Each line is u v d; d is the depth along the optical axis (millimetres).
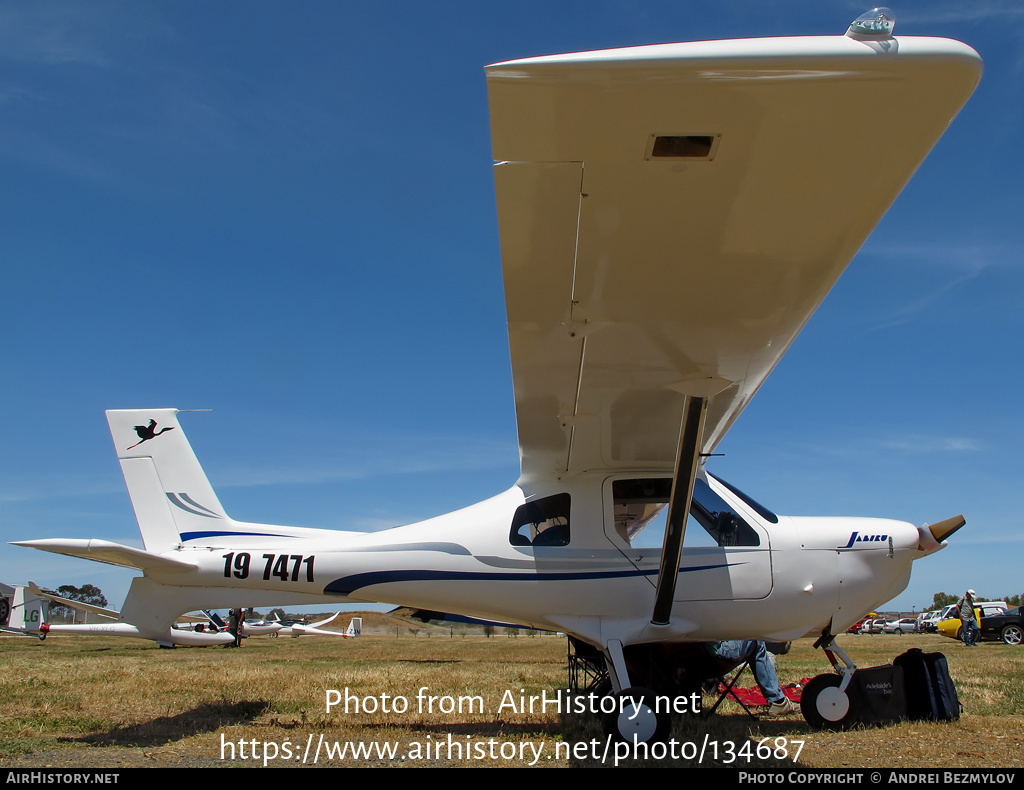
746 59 1979
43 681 7098
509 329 3514
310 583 5344
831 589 4996
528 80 2014
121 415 6141
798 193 2477
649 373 3990
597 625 5016
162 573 5484
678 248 2816
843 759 3984
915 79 2020
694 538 5086
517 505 5336
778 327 3445
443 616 6023
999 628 16938
